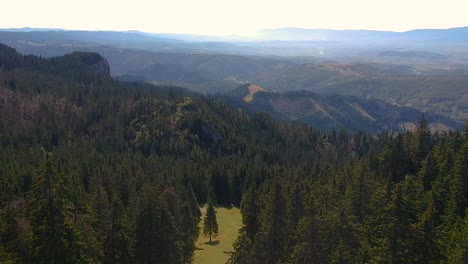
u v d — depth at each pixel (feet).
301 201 167.53
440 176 181.78
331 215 136.05
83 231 137.39
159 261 158.81
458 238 118.52
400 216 114.11
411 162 226.79
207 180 393.09
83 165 327.67
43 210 113.09
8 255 114.73
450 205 156.87
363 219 148.05
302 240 135.95
